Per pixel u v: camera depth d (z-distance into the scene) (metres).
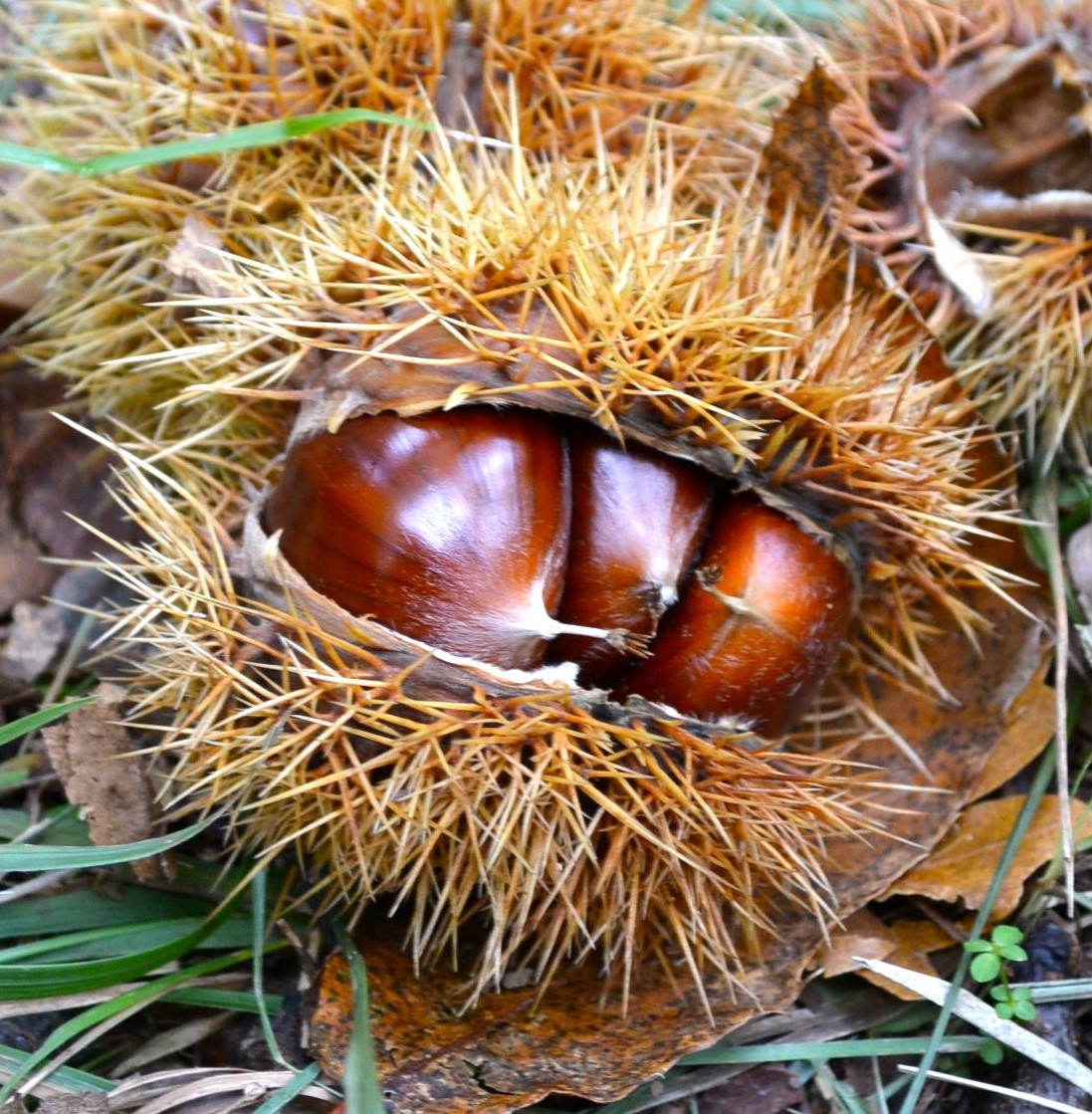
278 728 0.15
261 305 0.16
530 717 0.15
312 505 0.15
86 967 0.16
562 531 0.15
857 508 0.16
